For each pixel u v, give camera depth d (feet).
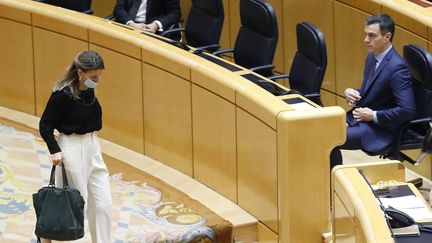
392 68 72.38
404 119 71.41
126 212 71.41
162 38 82.79
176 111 78.18
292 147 65.92
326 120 65.98
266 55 79.87
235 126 71.82
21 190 74.33
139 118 82.02
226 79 72.08
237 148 72.02
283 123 65.57
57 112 61.87
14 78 91.09
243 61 82.99
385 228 52.24
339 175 58.70
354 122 73.82
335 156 71.31
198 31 88.22
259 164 69.51
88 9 97.35
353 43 87.86
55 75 88.17
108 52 83.20
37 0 95.76
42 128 61.82
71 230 59.82
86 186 63.46
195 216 70.79
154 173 78.84
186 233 68.13
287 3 95.14
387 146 72.13
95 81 61.21
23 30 89.35
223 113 73.05
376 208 54.13
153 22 91.04
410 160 72.95
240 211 71.97
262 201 69.77
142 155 82.33
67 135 62.54
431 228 54.24
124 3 93.81
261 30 80.64
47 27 87.45
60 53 87.15
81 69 60.64
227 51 84.28
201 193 75.10
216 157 74.69
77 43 85.61
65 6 96.37
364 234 52.65
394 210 54.24
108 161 80.94
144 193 74.84
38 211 60.85
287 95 70.33
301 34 76.59
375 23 72.74
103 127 85.35
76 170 62.59
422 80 71.82
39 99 89.97
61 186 63.41
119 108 83.61
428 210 56.54
